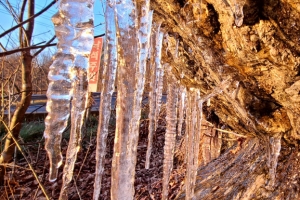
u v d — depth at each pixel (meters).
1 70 3.03
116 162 1.01
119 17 0.92
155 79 1.46
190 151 1.83
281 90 1.25
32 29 2.75
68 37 0.81
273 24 0.93
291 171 1.53
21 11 2.59
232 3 0.92
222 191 1.80
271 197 1.48
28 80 2.91
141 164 4.46
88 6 0.82
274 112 1.49
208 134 3.12
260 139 1.97
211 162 2.49
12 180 3.46
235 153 2.32
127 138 1.00
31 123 5.69
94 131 5.21
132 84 0.97
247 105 1.54
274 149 1.62
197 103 1.81
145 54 1.05
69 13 0.80
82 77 0.86
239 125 2.09
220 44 1.20
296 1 0.82
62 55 0.81
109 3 0.94
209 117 2.99
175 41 1.43
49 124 0.85
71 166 1.05
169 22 1.28
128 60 0.95
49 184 3.65
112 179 1.02
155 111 1.72
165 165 1.92
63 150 4.19
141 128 5.48
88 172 4.18
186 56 1.51
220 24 1.10
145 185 3.70
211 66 1.40
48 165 4.04
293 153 1.62
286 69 1.09
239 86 1.47
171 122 1.94
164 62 1.71
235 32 1.05
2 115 2.70
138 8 1.01
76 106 0.93
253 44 1.04
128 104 0.97
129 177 1.03
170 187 3.35
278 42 0.99
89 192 3.59
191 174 1.84
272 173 1.58
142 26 1.03
